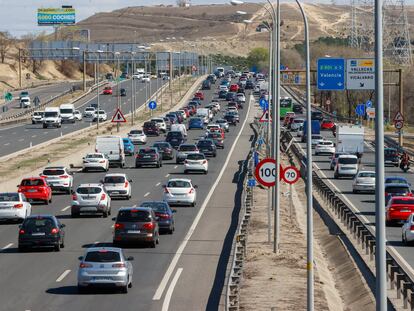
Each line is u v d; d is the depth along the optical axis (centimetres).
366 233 5681
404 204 6912
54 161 11162
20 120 19312
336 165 10869
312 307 3441
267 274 4762
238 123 19175
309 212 3562
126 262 4291
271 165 5500
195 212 7531
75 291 4272
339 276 5206
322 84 9362
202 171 10712
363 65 9325
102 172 10894
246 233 5644
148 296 4162
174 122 18362
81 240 5975
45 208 7775
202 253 5472
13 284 4456
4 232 6425
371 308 4256
